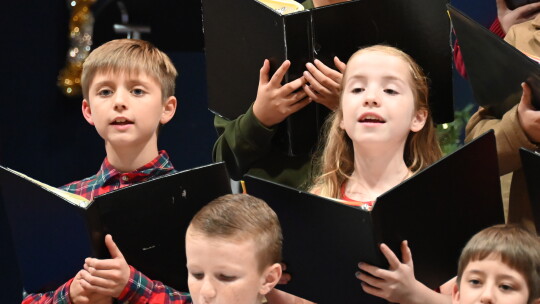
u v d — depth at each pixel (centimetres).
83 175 695
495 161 410
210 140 711
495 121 470
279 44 461
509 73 443
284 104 469
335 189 458
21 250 438
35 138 688
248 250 370
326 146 467
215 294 367
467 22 441
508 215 466
